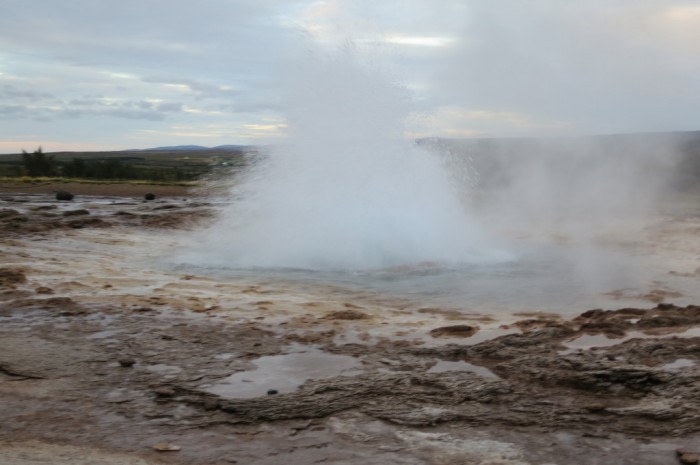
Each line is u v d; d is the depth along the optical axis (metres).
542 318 7.55
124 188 37.62
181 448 4.13
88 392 5.03
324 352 6.06
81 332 6.63
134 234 15.87
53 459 3.94
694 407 4.52
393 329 6.92
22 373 5.39
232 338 6.52
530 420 4.49
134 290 8.91
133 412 4.68
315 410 4.69
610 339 6.16
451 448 4.13
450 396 4.91
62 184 40.25
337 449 4.12
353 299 8.72
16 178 44.88
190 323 7.09
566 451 4.07
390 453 4.07
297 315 7.58
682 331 6.35
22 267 10.20
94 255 12.47
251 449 4.12
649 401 4.69
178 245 14.12
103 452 4.05
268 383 5.24
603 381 5.00
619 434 4.27
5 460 3.90
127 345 6.21
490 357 5.80
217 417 4.61
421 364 5.67
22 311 7.41
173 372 5.48
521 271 10.91
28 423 4.45
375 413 4.64
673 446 4.09
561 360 5.45
